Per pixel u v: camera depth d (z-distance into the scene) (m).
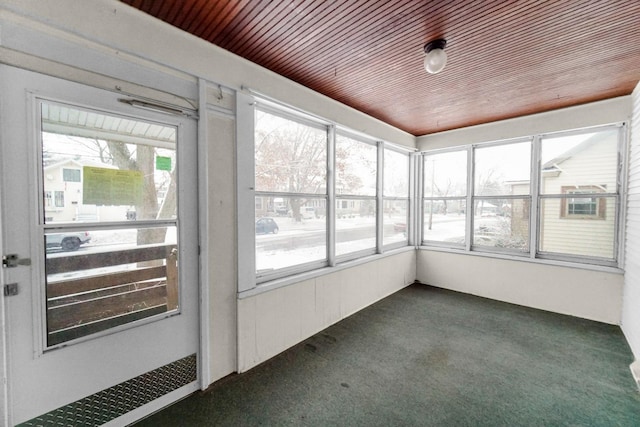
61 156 1.47
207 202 2.03
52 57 1.40
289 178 2.80
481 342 2.77
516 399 1.94
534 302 3.70
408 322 3.25
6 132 1.31
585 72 2.51
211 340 2.09
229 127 2.17
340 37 1.95
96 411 1.60
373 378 2.19
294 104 2.66
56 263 1.47
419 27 1.84
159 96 1.79
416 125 4.21
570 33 1.91
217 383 2.11
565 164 3.50
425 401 1.93
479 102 3.26
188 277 1.97
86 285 1.57
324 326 3.08
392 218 4.49
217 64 2.05
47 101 1.40
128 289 1.72
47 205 1.43
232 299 2.22
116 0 1.57
